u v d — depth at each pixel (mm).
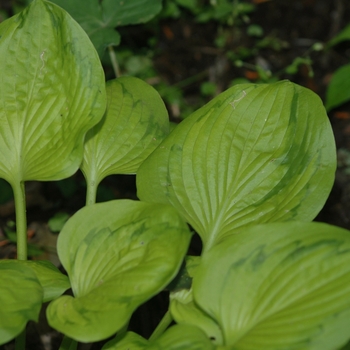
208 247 922
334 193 1182
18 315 839
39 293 857
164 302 1060
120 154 964
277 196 924
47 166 926
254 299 849
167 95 1287
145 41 1393
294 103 930
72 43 928
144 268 850
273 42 1380
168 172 928
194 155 931
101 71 926
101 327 833
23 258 946
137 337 884
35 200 1163
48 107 940
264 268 855
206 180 929
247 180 928
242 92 936
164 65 1362
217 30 1436
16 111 944
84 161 960
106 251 874
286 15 1445
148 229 869
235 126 934
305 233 862
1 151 942
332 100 1197
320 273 849
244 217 923
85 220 884
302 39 1403
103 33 1101
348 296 833
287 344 824
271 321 838
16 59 941
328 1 1458
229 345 839
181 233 857
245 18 1388
